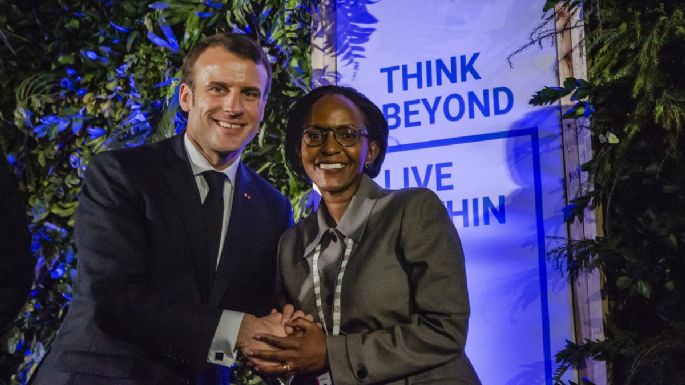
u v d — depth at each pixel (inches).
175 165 119.3
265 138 149.3
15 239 101.3
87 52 168.1
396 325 102.7
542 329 123.6
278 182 149.2
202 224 117.3
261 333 107.0
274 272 122.3
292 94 147.6
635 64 118.3
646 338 120.9
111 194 115.0
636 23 117.4
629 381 114.3
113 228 113.3
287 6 145.6
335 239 109.6
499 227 127.2
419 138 133.2
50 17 174.6
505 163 127.9
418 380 102.1
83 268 114.0
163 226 115.1
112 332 110.8
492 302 126.5
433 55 133.7
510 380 124.6
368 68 137.9
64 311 168.6
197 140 120.6
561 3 126.5
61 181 170.9
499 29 130.0
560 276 123.4
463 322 102.3
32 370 168.4
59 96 172.7
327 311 107.0
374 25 138.2
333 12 140.9
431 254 103.3
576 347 118.7
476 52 131.0
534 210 125.6
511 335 125.1
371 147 116.0
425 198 106.7
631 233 122.6
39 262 169.3
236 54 119.9
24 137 173.6
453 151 130.9
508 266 126.1
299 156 117.3
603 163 122.3
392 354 100.5
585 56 124.5
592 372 120.7
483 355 126.3
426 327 101.3
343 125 110.6
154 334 109.2
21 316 169.5
